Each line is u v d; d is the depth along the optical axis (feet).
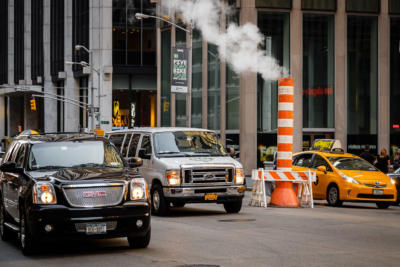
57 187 39.04
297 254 39.50
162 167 65.05
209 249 41.73
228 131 167.53
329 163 84.64
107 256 39.47
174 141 68.49
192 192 63.98
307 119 166.09
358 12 168.04
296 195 79.77
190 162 64.69
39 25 307.58
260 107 163.73
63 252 41.52
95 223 38.81
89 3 247.70
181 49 121.08
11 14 353.51
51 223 38.40
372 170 84.38
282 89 79.25
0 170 47.50
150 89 250.98
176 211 71.61
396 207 84.74
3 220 48.75
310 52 166.50
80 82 271.08
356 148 168.66
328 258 37.96
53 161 43.80
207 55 173.37
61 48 279.69
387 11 169.48
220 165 65.26
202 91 175.52
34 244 39.63
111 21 244.42
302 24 165.89
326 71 167.53
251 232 50.55
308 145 165.99
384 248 42.09
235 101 166.40
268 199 85.66
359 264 35.94
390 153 170.30
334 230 51.83
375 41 169.78
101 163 44.37
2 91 358.64
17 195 43.04
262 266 35.37
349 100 168.45
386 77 169.37
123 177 40.63
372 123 169.58
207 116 173.78
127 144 73.36
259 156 163.43
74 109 270.46
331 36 167.63
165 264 36.35
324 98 167.02
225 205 68.64
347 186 79.87
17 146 48.62
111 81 243.60
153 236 48.34
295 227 53.98
